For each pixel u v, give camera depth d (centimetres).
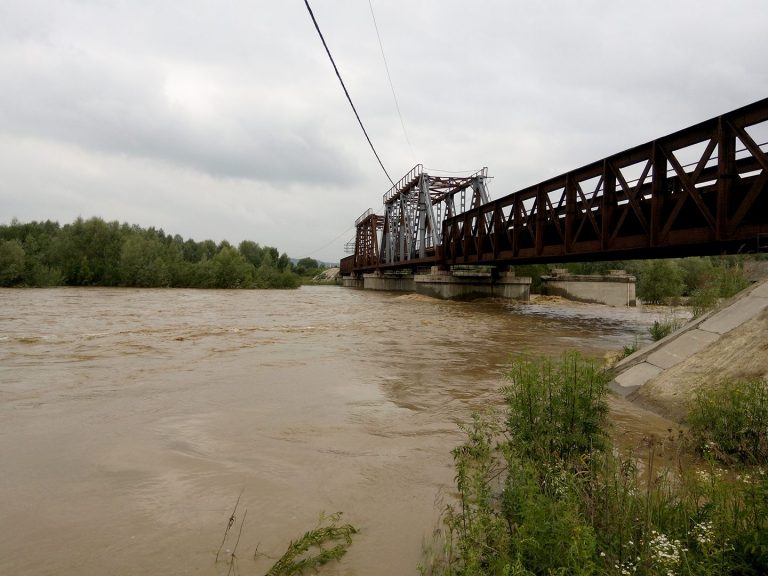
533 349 1268
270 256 9919
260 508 362
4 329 1515
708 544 241
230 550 304
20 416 588
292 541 315
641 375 757
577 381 436
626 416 611
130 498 374
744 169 1350
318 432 547
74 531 324
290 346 1252
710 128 1327
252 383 794
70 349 1137
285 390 748
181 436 521
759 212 1385
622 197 1880
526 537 257
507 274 4359
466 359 1082
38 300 3058
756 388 488
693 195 1357
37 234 7306
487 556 262
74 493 381
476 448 408
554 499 303
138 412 612
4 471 422
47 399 672
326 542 314
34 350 1116
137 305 2842
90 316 2044
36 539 313
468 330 1767
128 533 322
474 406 671
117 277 5991
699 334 779
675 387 662
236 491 391
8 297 3319
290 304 3434
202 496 380
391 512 361
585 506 302
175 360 1005
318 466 448
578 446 400
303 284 13538
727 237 1262
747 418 451
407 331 1691
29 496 374
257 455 472
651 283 4738
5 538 313
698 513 289
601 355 1195
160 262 6309
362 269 9012
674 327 1208
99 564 286
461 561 288
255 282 7694
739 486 325
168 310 2527
